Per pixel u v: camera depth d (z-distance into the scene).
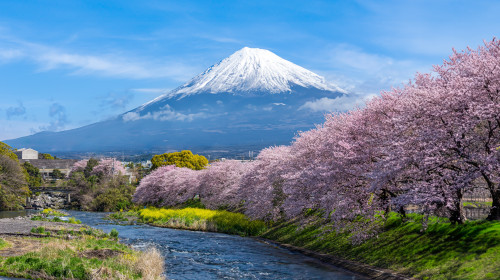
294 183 36.75
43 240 33.03
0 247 29.17
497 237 21.89
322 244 33.69
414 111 25.27
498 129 24.12
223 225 52.19
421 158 23.67
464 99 23.52
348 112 35.38
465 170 24.22
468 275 20.00
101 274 22.06
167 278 25.28
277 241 40.56
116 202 98.75
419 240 25.91
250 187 55.19
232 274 26.58
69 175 156.00
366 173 27.50
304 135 43.16
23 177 98.31
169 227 56.25
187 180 84.69
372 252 27.73
